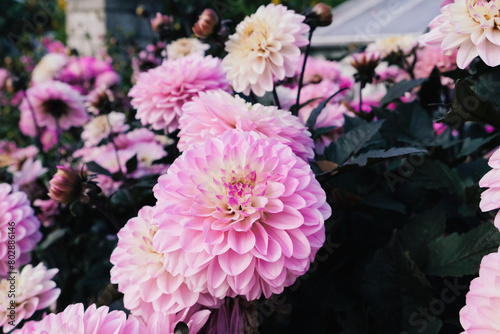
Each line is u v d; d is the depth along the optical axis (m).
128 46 1.49
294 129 0.34
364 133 0.39
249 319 0.32
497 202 0.25
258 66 0.39
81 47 1.80
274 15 0.40
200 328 0.29
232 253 0.27
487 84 0.36
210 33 0.46
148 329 0.28
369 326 0.39
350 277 0.44
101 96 0.65
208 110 0.34
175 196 0.28
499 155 0.26
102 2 1.71
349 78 0.74
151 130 0.51
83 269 0.62
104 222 0.63
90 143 0.68
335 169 0.35
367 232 0.46
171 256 0.28
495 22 0.29
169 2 0.77
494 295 0.23
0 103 1.29
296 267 0.27
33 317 0.43
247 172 0.29
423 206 0.47
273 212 0.28
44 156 0.69
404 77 0.66
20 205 0.45
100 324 0.27
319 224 0.28
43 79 1.02
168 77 0.45
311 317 0.40
